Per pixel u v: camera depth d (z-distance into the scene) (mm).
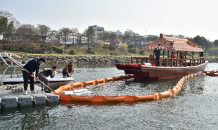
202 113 8047
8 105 7863
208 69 38781
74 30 93000
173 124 6785
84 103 9125
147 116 7535
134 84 15359
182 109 8547
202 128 6492
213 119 7355
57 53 79500
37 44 77250
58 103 8945
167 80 17922
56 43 89000
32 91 9070
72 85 13438
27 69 8688
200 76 22406
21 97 8094
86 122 6742
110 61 68812
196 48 25016
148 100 10023
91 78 19219
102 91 12250
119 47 109000
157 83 15992
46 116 7199
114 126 6465
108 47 99500
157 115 7680
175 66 20578
